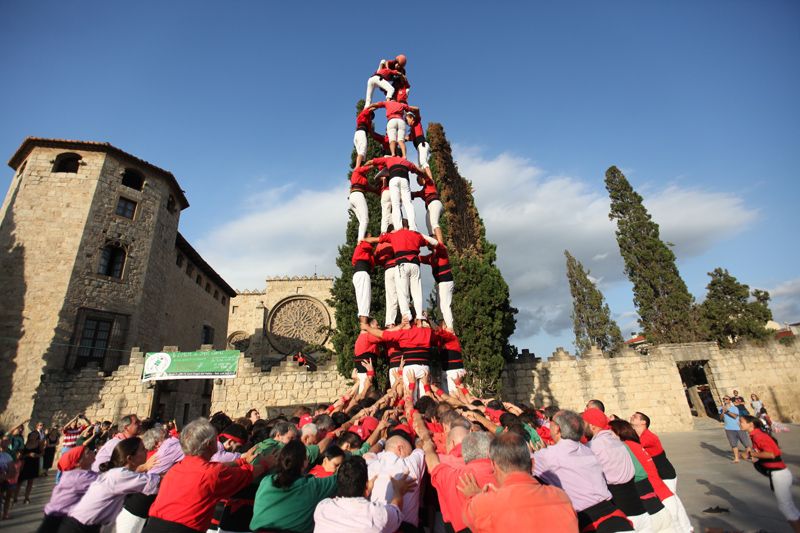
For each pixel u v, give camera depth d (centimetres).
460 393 873
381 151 1778
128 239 2514
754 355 2245
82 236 2317
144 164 2681
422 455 430
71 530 446
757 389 2181
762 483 941
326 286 4594
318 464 476
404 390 814
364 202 1027
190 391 2720
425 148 1111
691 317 2864
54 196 2367
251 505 461
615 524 389
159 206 2738
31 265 2219
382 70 1177
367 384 894
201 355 2089
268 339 4331
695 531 654
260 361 4069
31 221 2297
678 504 539
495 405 686
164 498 378
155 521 369
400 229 942
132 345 2377
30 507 1061
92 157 2506
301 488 373
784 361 2238
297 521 361
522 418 610
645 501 507
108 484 465
